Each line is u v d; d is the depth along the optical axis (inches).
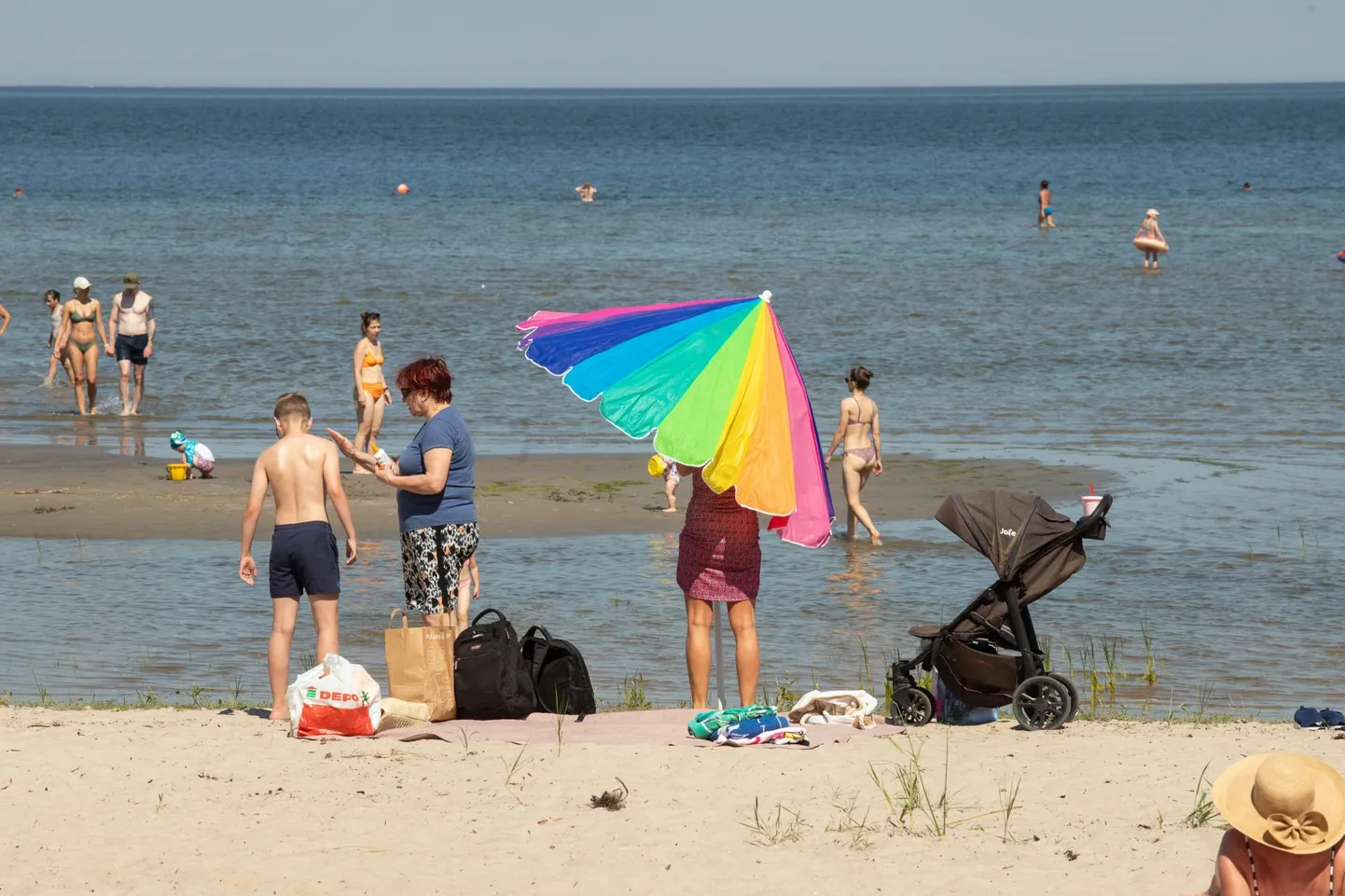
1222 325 2819.9
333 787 666.8
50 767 689.0
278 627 791.7
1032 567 784.3
